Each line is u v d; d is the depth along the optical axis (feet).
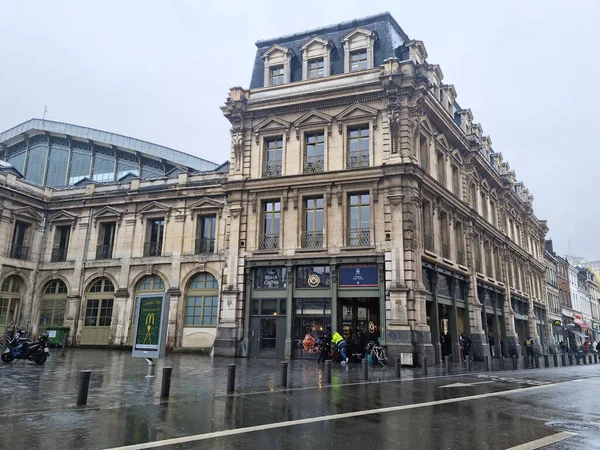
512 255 135.44
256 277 82.17
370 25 87.56
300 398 34.99
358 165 79.20
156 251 95.86
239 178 85.25
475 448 21.30
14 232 100.42
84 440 21.26
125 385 39.40
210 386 40.63
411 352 67.67
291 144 84.28
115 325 93.40
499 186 128.36
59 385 38.09
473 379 52.11
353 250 75.41
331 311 75.00
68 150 137.59
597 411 31.65
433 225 82.99
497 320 111.65
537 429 25.45
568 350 162.40
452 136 96.84
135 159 131.85
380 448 20.99
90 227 101.50
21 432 22.34
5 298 96.94
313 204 81.30
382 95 79.25
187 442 21.34
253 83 92.12
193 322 88.94
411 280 71.00
